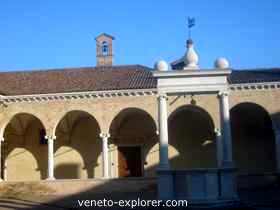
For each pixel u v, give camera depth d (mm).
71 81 38969
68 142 41406
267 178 32719
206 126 40000
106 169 35969
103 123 36438
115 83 37406
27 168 41594
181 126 40312
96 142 41156
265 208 21250
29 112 37250
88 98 36781
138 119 41125
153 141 40812
